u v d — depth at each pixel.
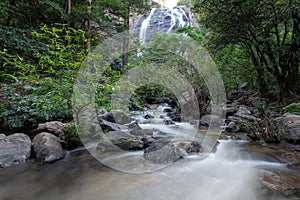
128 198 1.60
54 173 2.03
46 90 2.69
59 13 5.81
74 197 1.61
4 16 4.89
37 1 5.18
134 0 8.00
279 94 5.96
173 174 2.05
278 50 5.24
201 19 6.32
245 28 5.29
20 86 2.94
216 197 1.64
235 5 4.83
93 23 7.59
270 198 1.57
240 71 8.09
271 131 3.25
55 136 2.61
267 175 1.97
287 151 2.78
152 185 1.82
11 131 2.95
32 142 2.50
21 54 4.39
